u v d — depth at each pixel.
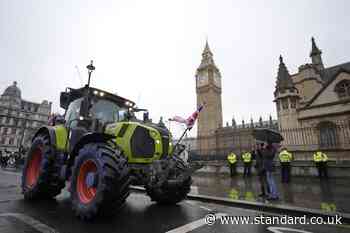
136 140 4.51
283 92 21.08
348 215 4.24
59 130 5.65
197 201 6.30
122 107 6.26
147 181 4.35
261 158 6.81
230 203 5.76
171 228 3.60
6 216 4.07
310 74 27.20
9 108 56.47
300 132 14.32
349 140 15.87
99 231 3.36
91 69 5.41
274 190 6.04
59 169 5.21
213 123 61.84
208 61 68.75
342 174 10.23
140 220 4.05
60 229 3.42
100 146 4.14
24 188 5.84
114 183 3.67
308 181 9.94
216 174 13.87
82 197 4.18
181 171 4.80
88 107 5.28
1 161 24.12
